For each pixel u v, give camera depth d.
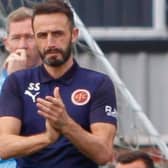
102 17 26.95
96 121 13.43
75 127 12.80
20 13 16.06
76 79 13.59
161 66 26.53
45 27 13.27
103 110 13.50
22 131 13.52
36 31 13.33
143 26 26.92
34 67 14.30
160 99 26.47
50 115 12.65
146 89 26.47
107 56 26.52
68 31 13.36
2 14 20.08
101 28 26.89
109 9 26.98
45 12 13.33
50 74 13.59
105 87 13.60
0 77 16.44
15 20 16.05
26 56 15.82
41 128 13.44
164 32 26.77
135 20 27.02
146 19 26.98
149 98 26.47
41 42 13.32
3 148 13.19
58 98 12.67
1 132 13.44
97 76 13.64
